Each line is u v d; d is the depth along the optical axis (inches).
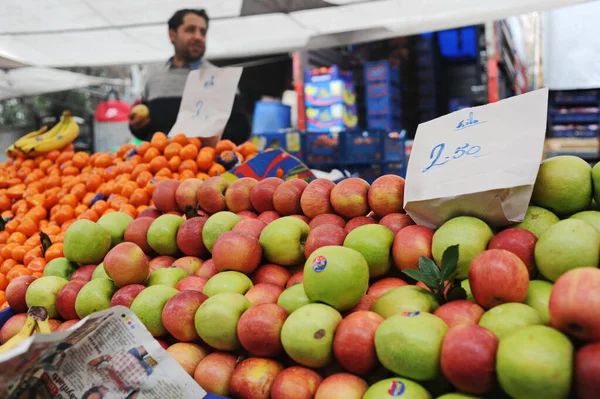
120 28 192.7
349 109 231.9
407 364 45.3
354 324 49.3
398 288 55.1
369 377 50.8
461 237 56.0
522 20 287.9
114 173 128.7
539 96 59.0
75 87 262.5
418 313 47.8
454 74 277.6
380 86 234.7
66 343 50.5
